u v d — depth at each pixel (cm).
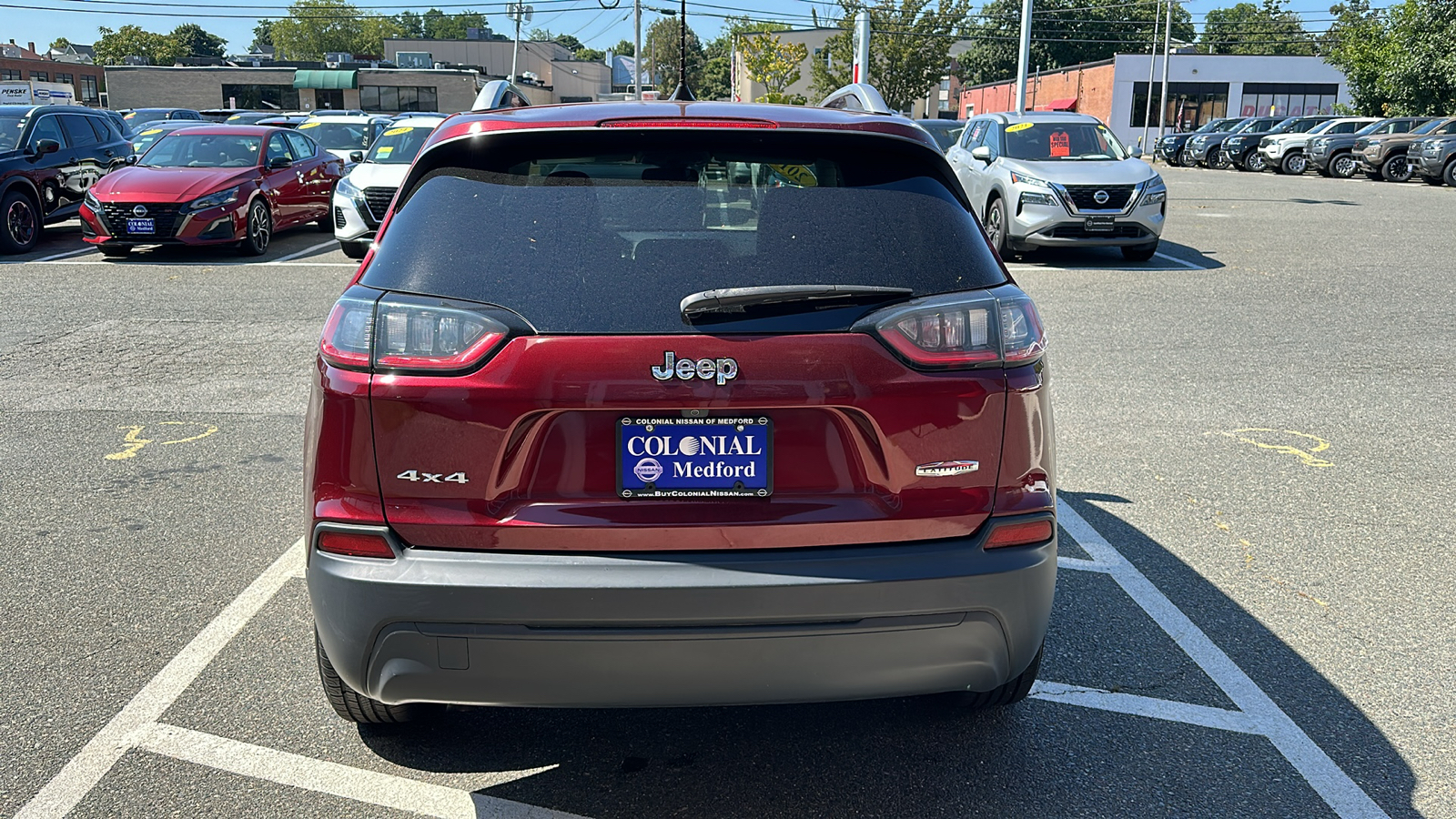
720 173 254
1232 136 3572
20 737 297
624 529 232
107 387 695
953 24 4541
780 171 257
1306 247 1388
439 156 260
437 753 292
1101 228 1242
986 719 311
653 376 229
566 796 273
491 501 234
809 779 281
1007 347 246
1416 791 277
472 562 231
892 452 238
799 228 246
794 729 306
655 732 304
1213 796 275
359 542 237
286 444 576
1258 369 750
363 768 284
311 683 328
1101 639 362
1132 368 754
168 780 278
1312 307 981
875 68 4544
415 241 246
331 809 266
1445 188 2461
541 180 251
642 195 248
